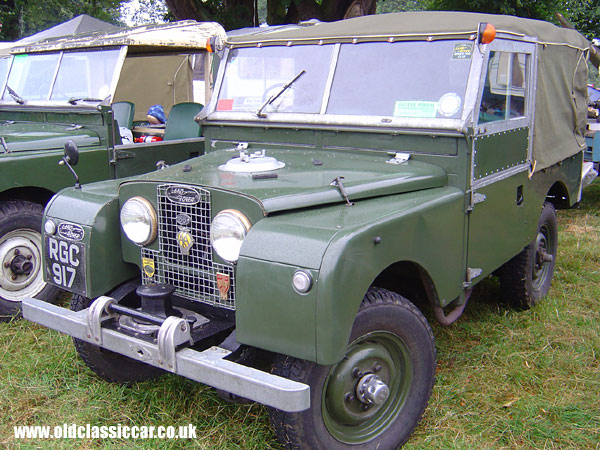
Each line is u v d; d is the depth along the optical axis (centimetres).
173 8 1016
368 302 244
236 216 237
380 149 315
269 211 233
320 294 207
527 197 375
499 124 321
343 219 233
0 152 410
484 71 297
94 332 257
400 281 320
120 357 320
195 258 257
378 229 229
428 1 1109
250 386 212
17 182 412
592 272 509
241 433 281
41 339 383
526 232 383
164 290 253
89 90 487
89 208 279
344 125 319
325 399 242
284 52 351
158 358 236
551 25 403
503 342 378
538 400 311
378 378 252
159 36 508
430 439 278
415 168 294
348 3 991
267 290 218
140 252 277
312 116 330
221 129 370
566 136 427
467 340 386
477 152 298
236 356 245
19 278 429
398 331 256
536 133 373
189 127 546
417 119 299
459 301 307
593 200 803
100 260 279
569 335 387
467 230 301
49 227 289
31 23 2092
